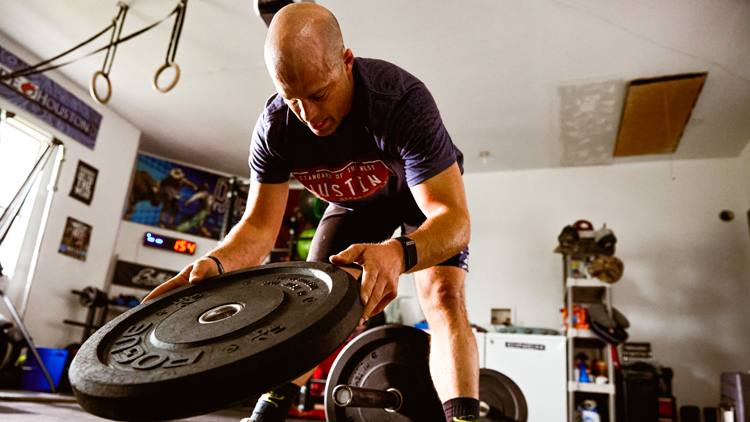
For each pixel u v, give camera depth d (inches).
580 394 181.8
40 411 103.4
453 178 47.5
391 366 77.3
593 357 194.2
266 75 190.4
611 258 179.5
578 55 163.2
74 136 204.8
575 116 196.5
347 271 34.6
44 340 191.5
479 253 236.2
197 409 24.4
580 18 146.9
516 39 157.9
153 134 243.3
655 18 144.4
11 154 191.5
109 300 216.4
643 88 174.4
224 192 277.6
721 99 179.2
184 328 30.9
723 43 151.4
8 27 177.5
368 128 48.6
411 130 46.6
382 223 67.4
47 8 165.2
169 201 260.2
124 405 24.5
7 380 160.1
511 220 237.6
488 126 209.5
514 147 223.8
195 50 178.4
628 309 211.9
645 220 222.4
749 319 201.9
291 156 53.8
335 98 43.3
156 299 37.3
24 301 183.9
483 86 183.6
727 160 221.0
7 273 182.5
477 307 228.5
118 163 227.1
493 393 110.8
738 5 136.8
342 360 79.3
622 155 223.1
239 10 155.7
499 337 177.6
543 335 175.2
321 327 27.2
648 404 166.1
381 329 79.0
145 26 167.3
